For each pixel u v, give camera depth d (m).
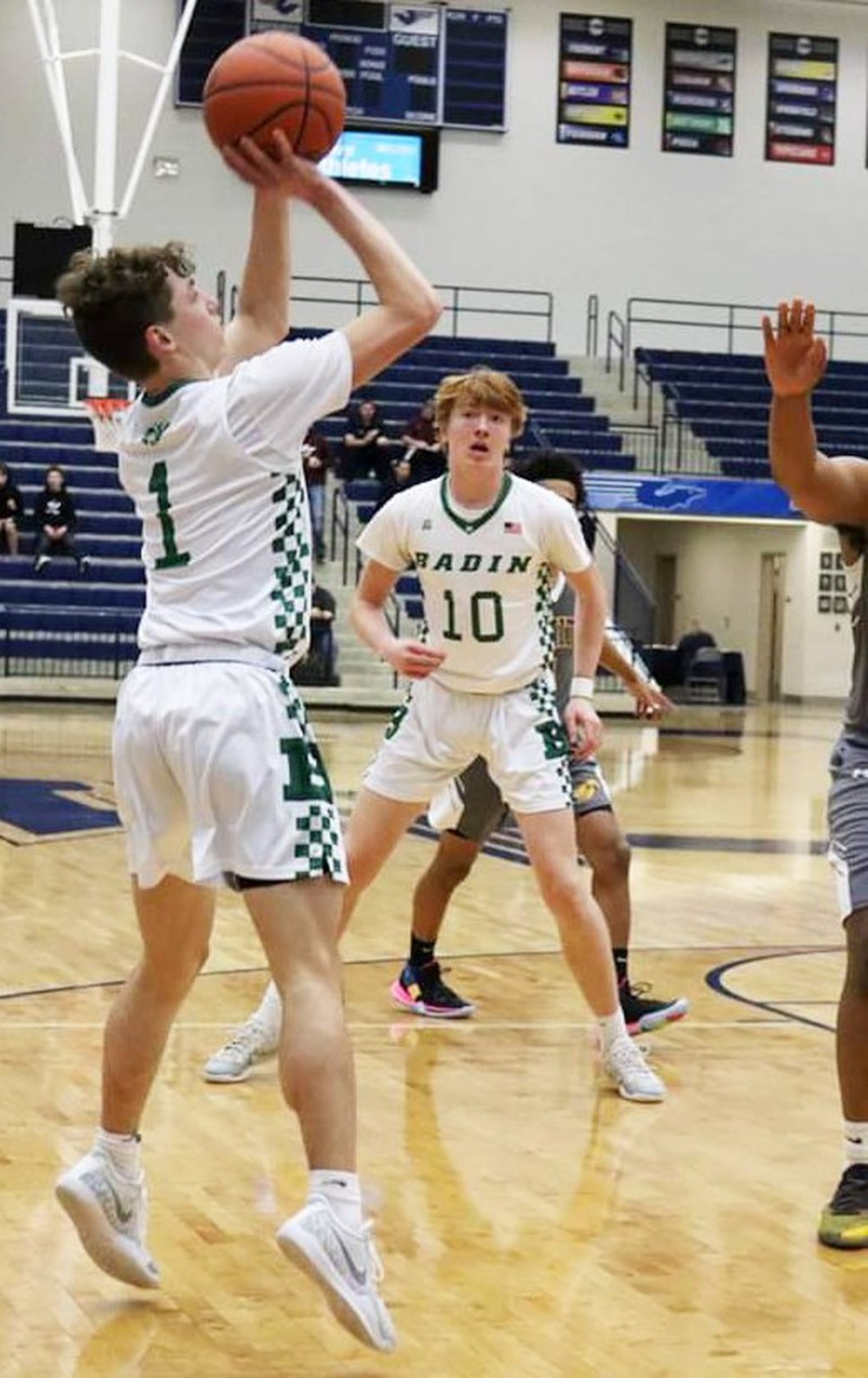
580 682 6.86
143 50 33.88
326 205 4.26
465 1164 5.77
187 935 4.46
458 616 6.54
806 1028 7.84
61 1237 4.96
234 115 4.16
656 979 8.88
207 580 4.23
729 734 26.45
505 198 35.56
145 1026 4.48
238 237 34.44
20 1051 6.98
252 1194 5.38
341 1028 4.09
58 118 27.67
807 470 4.96
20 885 11.06
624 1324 4.45
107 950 9.07
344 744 21.20
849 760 5.33
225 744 4.14
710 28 36.09
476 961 9.16
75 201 26.20
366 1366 4.16
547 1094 6.66
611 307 36.00
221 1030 7.41
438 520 6.52
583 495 7.66
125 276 4.25
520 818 6.65
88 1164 4.48
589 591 6.78
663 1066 7.14
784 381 4.87
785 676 35.56
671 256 36.19
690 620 38.94
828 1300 4.66
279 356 4.23
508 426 6.50
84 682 26.73
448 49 35.09
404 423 32.62
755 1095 6.71
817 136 36.62
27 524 29.22
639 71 35.91
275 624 4.23
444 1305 4.56
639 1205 5.41
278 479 4.25
